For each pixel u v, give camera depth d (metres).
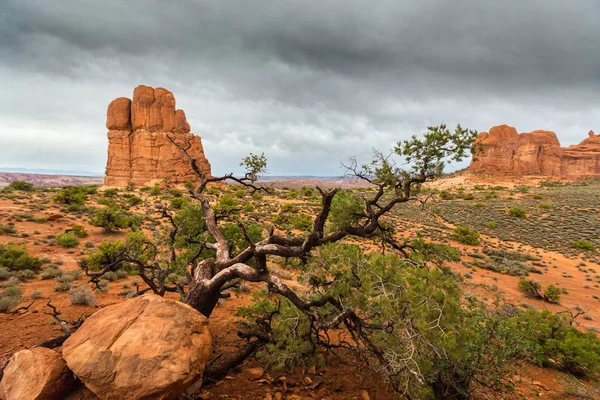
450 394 5.98
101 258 13.83
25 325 7.82
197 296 5.50
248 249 5.91
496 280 23.44
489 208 66.94
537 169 145.12
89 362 3.61
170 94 91.62
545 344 9.20
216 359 5.86
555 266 30.45
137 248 10.26
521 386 7.26
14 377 3.78
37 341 6.93
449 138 5.77
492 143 147.38
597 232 45.78
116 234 25.42
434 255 6.52
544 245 39.84
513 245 40.09
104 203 43.97
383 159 6.27
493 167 145.38
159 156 87.19
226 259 6.13
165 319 4.13
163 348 3.77
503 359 5.66
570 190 100.31
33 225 24.50
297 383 5.79
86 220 30.05
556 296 19.27
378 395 5.69
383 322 5.47
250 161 8.23
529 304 17.75
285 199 73.69
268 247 5.76
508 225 51.75
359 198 6.67
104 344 3.80
